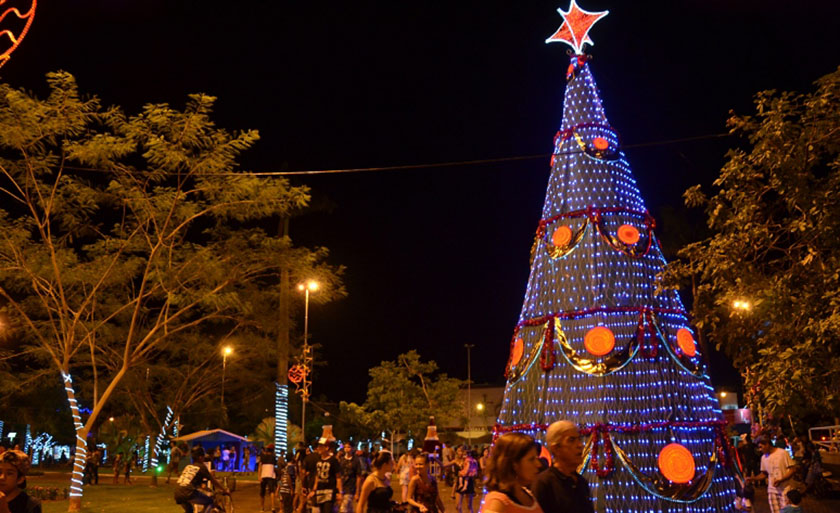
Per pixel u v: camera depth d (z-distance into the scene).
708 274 11.09
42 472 42.69
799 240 10.67
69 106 18.98
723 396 49.62
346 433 58.06
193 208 20.67
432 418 45.03
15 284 21.41
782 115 10.48
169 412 37.53
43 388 40.94
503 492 4.46
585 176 17.06
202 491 13.69
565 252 16.50
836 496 21.25
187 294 21.44
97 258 21.84
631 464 14.43
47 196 20.53
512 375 16.66
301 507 13.91
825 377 10.15
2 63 10.02
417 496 10.99
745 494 14.04
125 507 21.47
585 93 18.08
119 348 30.72
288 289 35.97
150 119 19.36
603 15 18.69
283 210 21.03
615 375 15.12
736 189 11.14
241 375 40.41
